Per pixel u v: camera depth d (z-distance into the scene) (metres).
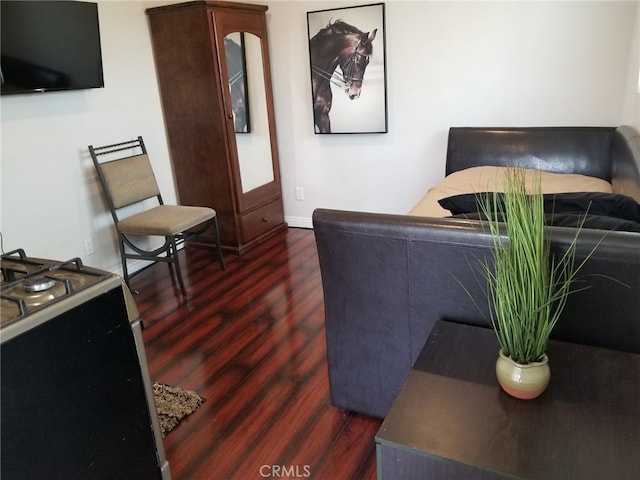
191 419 1.99
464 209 1.71
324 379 2.20
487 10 3.23
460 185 2.93
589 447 1.03
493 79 3.36
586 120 3.19
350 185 4.08
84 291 1.30
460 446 1.07
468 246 1.44
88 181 3.17
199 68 3.43
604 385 1.21
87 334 1.32
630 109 2.88
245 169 3.79
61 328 1.25
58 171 2.98
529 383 1.14
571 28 3.06
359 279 1.66
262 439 1.86
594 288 1.34
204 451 1.82
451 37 3.38
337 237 1.62
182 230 3.06
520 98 3.33
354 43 3.63
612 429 1.07
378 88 3.67
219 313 2.87
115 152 3.34
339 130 3.91
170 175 3.84
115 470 1.45
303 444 1.83
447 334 1.48
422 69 3.54
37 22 2.62
